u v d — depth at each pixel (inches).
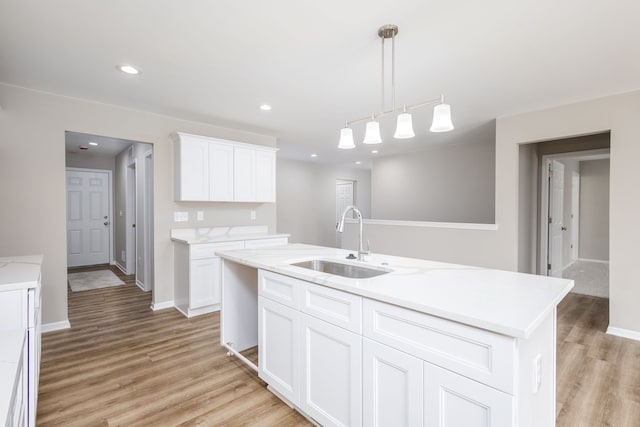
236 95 120.5
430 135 191.0
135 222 199.0
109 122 131.0
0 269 74.2
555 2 65.7
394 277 65.6
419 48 85.1
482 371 43.0
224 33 78.1
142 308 148.7
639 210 113.9
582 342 113.6
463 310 45.1
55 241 120.2
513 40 81.0
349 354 60.3
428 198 239.8
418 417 50.0
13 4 66.4
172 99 124.7
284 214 289.9
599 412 75.3
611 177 119.1
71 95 120.2
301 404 71.1
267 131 176.6
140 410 74.5
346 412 61.2
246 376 90.0
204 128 159.6
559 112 131.3
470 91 115.7
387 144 220.1
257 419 71.7
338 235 334.6
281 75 102.6
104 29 76.3
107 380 87.2
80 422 70.0
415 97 122.4
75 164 245.9
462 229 161.0
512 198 145.1
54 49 85.8
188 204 155.6
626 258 116.6
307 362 69.4
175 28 75.9
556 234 200.4
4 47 84.5
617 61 92.4
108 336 116.6
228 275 104.1
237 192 158.9
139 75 102.8
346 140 88.0
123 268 233.9
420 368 49.6
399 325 52.4
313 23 73.8
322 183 318.3
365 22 73.4
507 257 147.0
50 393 80.9
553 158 183.8
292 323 73.4
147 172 171.3
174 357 100.9
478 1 65.6
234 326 105.7
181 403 77.4
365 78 104.7
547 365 55.9
